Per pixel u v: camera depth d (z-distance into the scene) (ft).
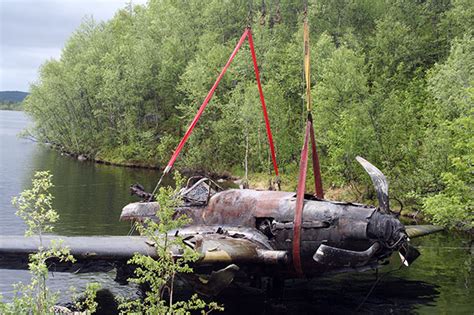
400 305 39.83
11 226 67.15
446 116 84.89
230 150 156.56
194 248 34.94
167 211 26.96
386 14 155.53
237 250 36.65
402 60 141.69
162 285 28.58
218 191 46.91
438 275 49.01
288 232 38.81
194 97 169.89
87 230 66.03
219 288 34.76
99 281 46.78
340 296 42.32
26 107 236.84
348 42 147.95
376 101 98.07
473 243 64.75
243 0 196.85
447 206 59.88
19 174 123.95
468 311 38.68
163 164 173.78
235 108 145.48
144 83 197.06
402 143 93.30
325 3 167.32
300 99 145.48
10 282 45.83
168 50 196.85
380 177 38.75
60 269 39.19
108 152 199.72
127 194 99.19
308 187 112.47
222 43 196.95
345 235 36.99
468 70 85.81
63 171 142.82
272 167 132.46
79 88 221.46
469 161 64.18
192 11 213.66
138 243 38.78
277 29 170.09
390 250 37.14
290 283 45.88
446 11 146.92
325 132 105.40
